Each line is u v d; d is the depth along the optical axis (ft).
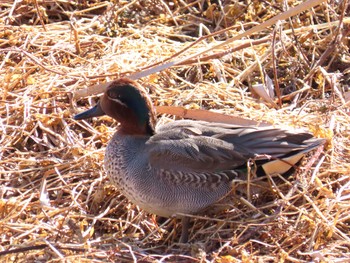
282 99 41.86
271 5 46.50
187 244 32.71
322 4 46.80
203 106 41.09
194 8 48.21
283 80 43.34
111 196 35.55
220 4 46.98
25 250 31.07
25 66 42.78
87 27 46.09
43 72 42.42
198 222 34.37
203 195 33.37
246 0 48.32
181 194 33.14
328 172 35.68
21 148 38.19
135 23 47.34
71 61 43.39
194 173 33.12
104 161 34.27
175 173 32.96
